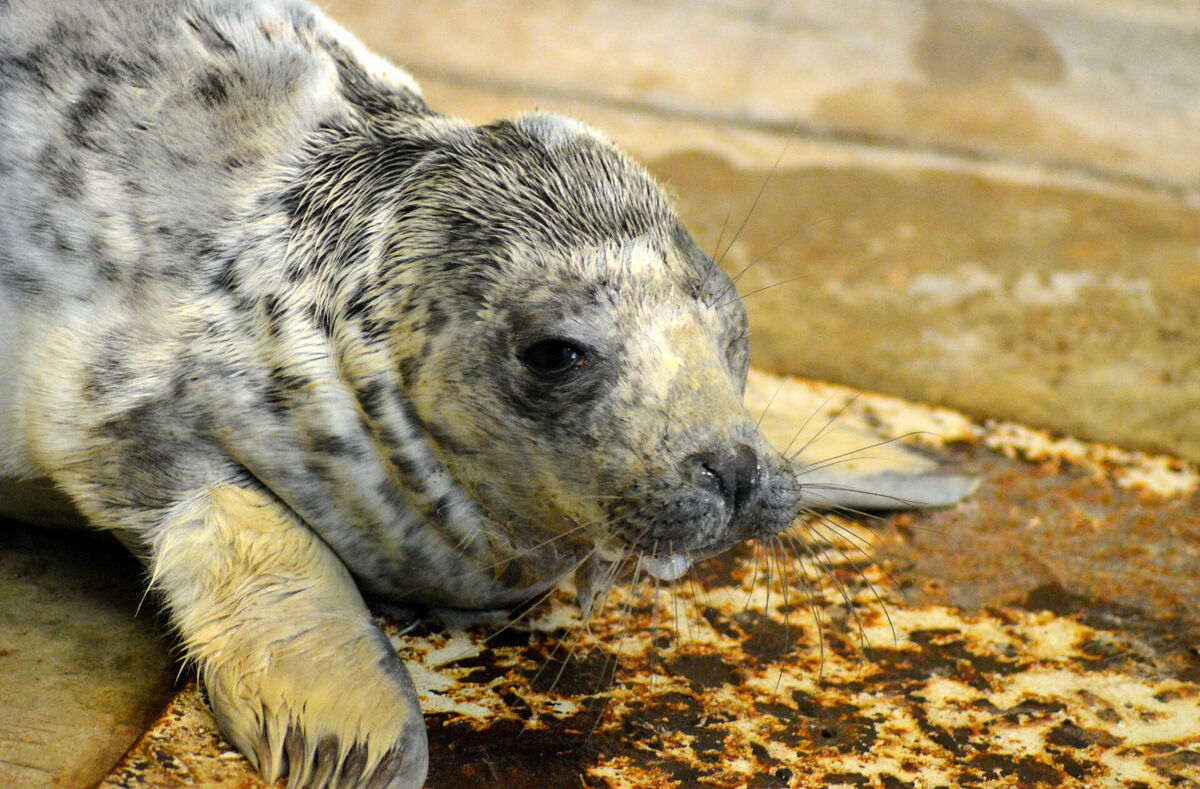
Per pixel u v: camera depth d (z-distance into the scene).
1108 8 20.58
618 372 6.74
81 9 7.66
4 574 7.55
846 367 11.45
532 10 18.12
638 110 15.79
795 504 6.86
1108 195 15.27
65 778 6.16
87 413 7.08
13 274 7.25
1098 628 8.34
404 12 17.34
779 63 17.58
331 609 6.85
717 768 6.77
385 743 6.15
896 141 15.92
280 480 7.11
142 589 7.59
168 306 7.11
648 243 7.09
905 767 6.92
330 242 7.21
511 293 6.86
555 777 6.55
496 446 6.92
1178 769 7.07
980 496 9.81
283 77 7.74
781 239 13.38
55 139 7.38
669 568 6.92
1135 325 12.61
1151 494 10.05
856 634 8.05
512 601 7.91
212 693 6.55
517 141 7.59
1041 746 7.17
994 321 12.45
